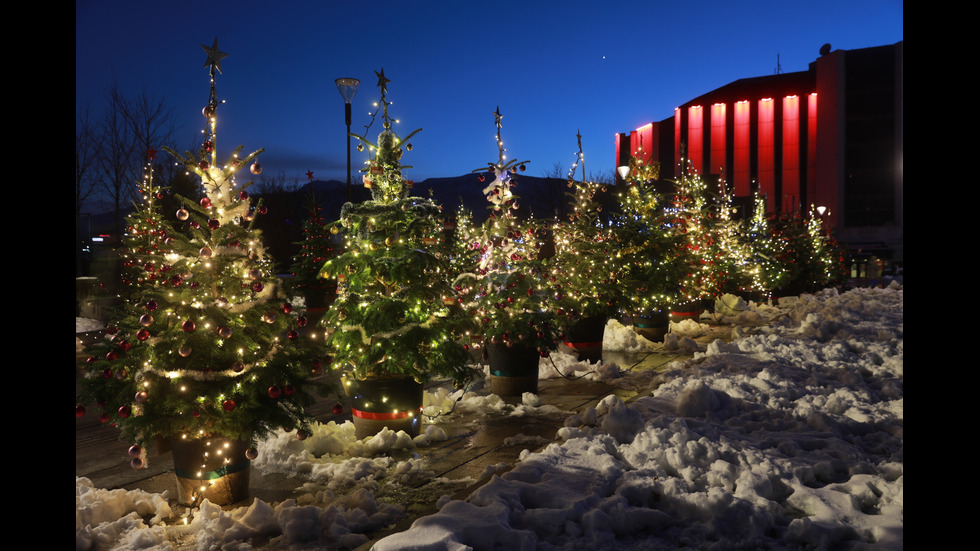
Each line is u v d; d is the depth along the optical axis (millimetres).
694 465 5266
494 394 7891
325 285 17016
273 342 4984
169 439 4781
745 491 4648
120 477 5418
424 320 6348
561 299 9359
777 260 20906
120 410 4234
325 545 4059
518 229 8789
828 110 58344
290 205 30906
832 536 4004
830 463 5270
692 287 14625
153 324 4715
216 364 4750
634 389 8484
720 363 9820
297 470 5496
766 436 6113
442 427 6793
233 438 4703
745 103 64312
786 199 62875
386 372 6270
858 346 11078
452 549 3609
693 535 4121
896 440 5984
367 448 5930
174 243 4805
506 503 4273
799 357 10305
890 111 56188
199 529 4281
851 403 7316
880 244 55531
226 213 4945
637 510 4207
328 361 5363
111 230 20594
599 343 10367
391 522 4418
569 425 6652
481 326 7043
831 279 26062
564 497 4457
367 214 6371
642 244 12102
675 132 67812
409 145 6719
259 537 4195
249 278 4816
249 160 5012
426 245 6684
